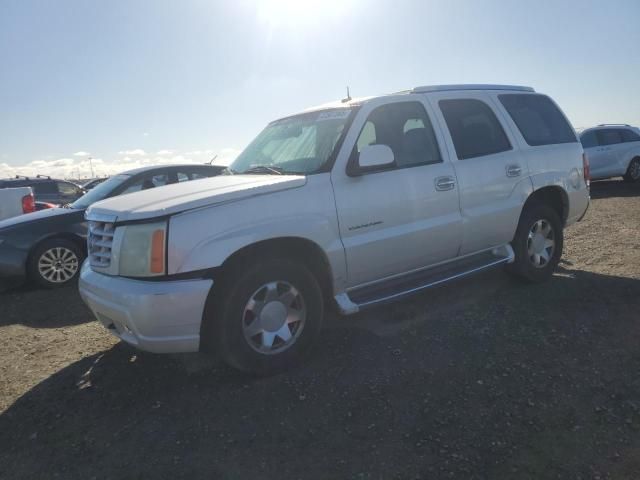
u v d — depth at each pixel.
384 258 4.10
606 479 2.40
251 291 3.48
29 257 6.74
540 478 2.44
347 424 2.99
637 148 14.88
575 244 7.09
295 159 4.21
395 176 4.16
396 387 3.36
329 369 3.69
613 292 4.82
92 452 2.89
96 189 7.80
